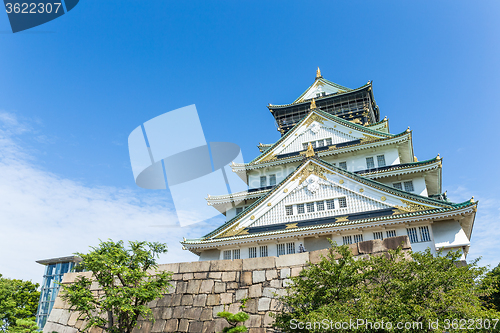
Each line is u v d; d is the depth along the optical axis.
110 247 15.50
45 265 39.97
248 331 15.29
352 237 24.53
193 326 16.44
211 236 27.77
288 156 37.84
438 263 12.20
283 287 15.82
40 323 36.22
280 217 27.50
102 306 14.62
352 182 26.80
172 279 18.09
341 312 11.02
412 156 36.72
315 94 53.09
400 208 24.36
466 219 24.05
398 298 10.95
